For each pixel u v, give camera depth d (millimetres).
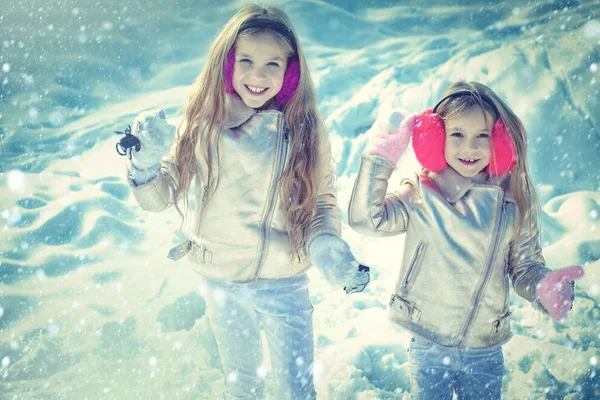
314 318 3486
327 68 6355
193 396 2885
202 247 2559
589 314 3336
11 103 6293
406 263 2492
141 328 3289
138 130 2385
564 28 6578
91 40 7688
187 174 2529
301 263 2576
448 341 2436
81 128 5891
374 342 3164
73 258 3902
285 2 8586
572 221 4117
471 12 7820
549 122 4613
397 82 5426
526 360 3072
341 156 4887
